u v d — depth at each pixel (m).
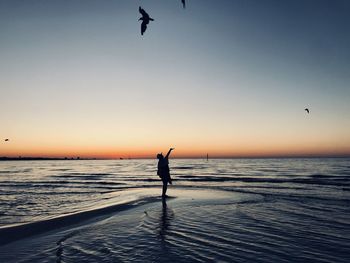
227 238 7.50
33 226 9.44
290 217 10.38
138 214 11.06
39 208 16.23
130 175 53.41
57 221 10.13
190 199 15.12
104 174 58.22
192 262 5.68
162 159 15.23
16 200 19.53
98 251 6.54
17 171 78.12
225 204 13.38
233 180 33.91
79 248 6.82
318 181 31.03
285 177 39.75
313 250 6.44
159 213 11.11
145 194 18.17
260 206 12.87
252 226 8.89
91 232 8.43
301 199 15.34
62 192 24.08
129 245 6.95
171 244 6.97
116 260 5.87
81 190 25.56
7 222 12.52
